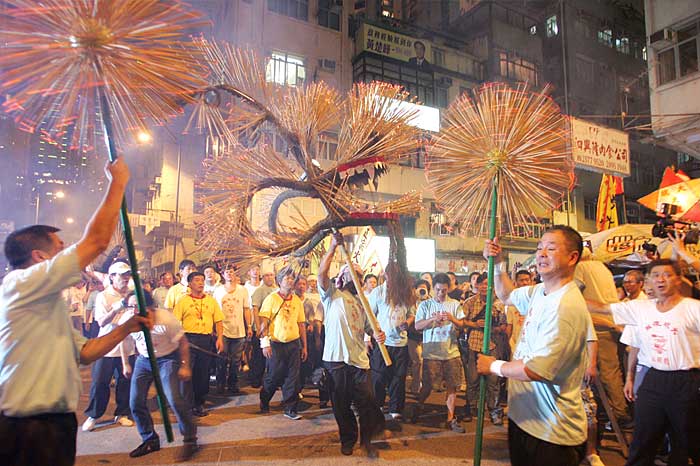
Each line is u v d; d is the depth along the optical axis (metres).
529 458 2.14
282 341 5.41
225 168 2.94
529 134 2.43
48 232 2.16
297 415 5.36
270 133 3.09
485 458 4.08
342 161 3.10
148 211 15.31
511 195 2.50
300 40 17.19
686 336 2.99
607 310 3.50
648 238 7.00
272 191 3.39
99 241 1.87
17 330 1.83
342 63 18.00
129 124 1.87
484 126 2.48
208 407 5.88
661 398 3.00
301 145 3.05
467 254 17.77
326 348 4.29
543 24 23.48
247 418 5.35
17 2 1.49
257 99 2.96
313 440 4.55
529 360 2.01
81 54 1.59
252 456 4.11
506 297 2.62
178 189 15.51
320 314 7.49
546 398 2.10
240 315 6.71
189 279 5.44
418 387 5.96
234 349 6.63
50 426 1.85
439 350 5.09
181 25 1.70
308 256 3.99
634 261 6.82
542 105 2.50
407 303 3.65
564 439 2.04
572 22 22.92
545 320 2.09
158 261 15.39
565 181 2.53
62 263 1.83
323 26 17.83
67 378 1.91
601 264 4.34
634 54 24.92
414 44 18.86
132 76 1.71
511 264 18.19
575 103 22.20
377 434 4.32
